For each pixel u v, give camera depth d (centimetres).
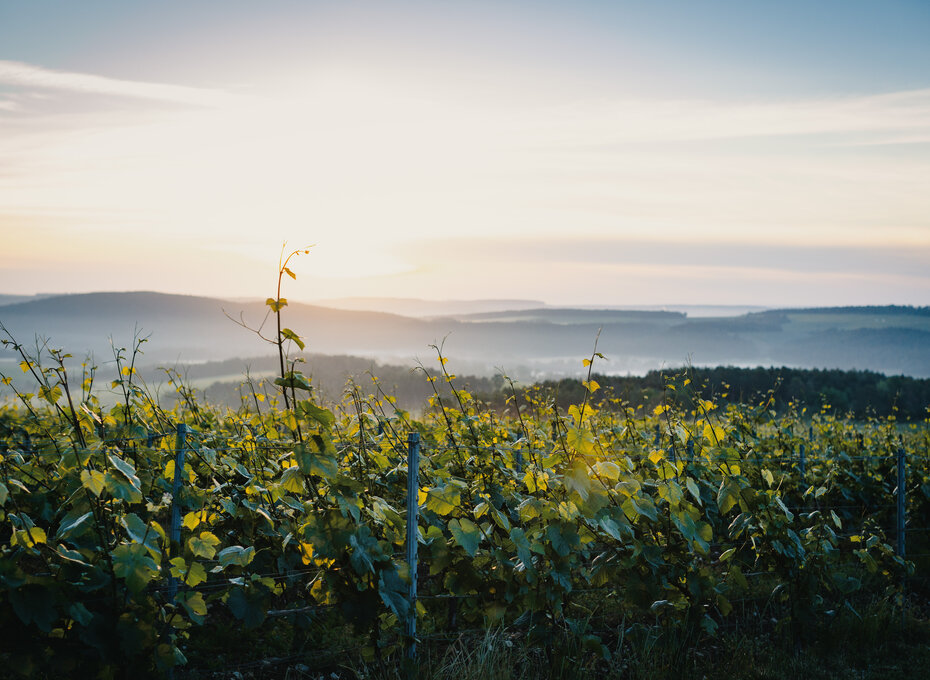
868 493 919
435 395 654
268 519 528
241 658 548
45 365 453
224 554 464
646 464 711
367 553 464
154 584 512
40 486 571
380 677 496
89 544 429
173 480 534
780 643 613
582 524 515
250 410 789
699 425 784
